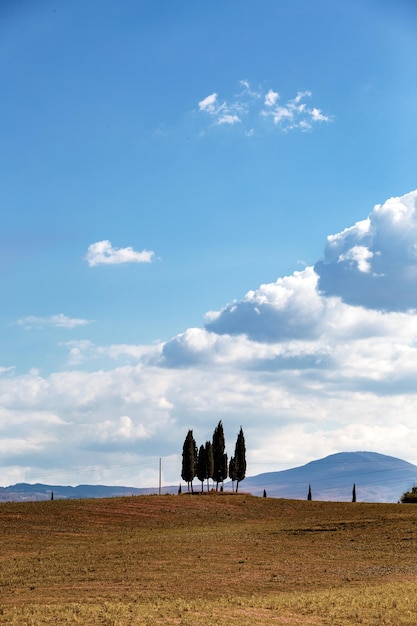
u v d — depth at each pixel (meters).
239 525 88.94
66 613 35.94
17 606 39.34
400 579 50.22
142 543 67.69
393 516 87.94
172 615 36.50
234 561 57.25
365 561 58.03
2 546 67.69
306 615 38.22
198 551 62.16
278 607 39.75
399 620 37.22
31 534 75.94
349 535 73.69
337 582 49.22
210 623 34.88
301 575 51.75
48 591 44.94
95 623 33.91
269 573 52.31
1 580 49.16
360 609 39.44
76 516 90.25
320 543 68.44
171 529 83.56
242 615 37.47
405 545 66.06
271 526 85.44
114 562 56.31
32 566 55.28
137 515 94.19
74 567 54.28
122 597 42.78
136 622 34.19
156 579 49.16
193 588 46.19
